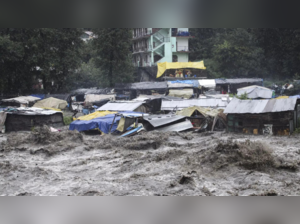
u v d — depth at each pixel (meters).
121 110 36.09
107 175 16.70
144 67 61.03
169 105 38.78
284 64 57.12
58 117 35.84
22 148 23.67
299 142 21.44
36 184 15.34
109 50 53.19
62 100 45.69
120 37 52.25
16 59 46.34
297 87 48.97
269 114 25.20
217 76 58.22
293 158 17.22
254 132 25.95
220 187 13.67
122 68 55.03
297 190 12.70
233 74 58.59
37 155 22.27
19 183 15.52
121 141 24.44
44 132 25.39
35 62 47.78
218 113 28.59
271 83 54.59
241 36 58.00
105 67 54.84
